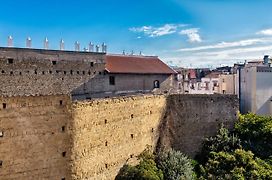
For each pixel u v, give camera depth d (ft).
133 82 216.54
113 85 209.36
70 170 134.10
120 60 222.69
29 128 122.42
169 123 204.33
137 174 155.22
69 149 133.80
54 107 129.29
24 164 121.08
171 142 203.82
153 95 192.44
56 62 188.55
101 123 151.94
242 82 270.87
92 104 146.30
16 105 119.44
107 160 155.53
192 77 345.51
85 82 199.11
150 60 239.09
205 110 209.97
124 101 167.94
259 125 208.95
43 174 125.90
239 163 160.66
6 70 171.12
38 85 181.68
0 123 116.06
